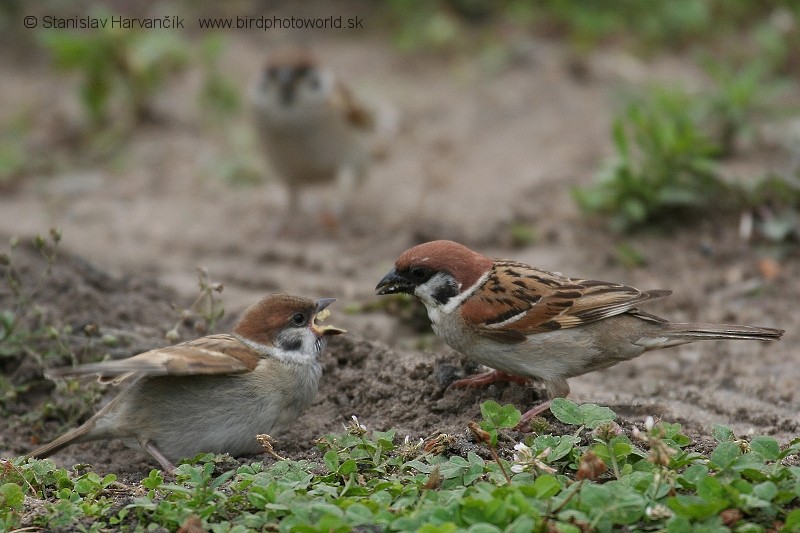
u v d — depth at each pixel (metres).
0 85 21.70
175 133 19.84
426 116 19.86
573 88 20.02
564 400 7.73
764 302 12.41
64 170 18.31
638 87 19.30
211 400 8.29
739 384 10.28
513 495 6.41
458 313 8.83
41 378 10.09
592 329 8.80
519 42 21.83
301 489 6.92
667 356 11.16
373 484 7.20
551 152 17.66
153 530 6.76
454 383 9.13
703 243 13.71
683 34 21.02
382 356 9.87
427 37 22.34
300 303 8.72
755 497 6.40
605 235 14.43
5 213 16.44
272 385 8.44
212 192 17.56
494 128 19.05
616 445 7.14
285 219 16.20
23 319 10.76
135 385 8.37
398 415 9.05
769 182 14.07
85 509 7.05
